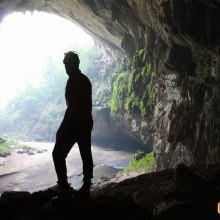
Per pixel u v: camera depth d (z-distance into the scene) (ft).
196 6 50.90
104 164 118.52
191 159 59.67
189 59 60.80
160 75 75.20
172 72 65.82
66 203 18.26
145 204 24.91
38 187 91.50
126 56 125.29
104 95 159.74
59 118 193.47
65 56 18.43
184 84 63.72
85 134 18.34
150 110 95.91
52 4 108.06
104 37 123.75
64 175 18.39
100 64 178.91
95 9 95.35
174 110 69.46
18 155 137.39
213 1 45.47
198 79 57.98
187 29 53.16
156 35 75.92
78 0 93.04
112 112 141.08
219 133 49.62
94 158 129.70
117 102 134.21
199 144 57.00
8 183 97.09
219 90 50.01
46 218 17.94
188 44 58.54
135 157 107.76
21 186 93.50
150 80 95.81
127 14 84.43
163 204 21.44
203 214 19.94
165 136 76.69
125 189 30.27
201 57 55.88
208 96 54.80
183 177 24.76
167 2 54.34
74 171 109.50
